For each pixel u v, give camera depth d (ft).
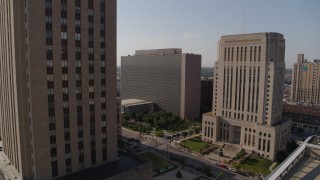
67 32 290.15
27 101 294.87
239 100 588.09
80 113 311.47
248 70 566.77
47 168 292.61
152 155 529.86
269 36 534.78
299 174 184.65
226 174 453.99
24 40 284.61
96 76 320.70
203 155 544.21
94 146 329.93
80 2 297.53
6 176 313.53
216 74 632.79
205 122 633.61
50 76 282.97
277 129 529.04
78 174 311.06
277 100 570.05
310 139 252.62
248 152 558.15
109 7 323.37
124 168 329.72
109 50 329.31
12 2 274.16
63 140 301.02
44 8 271.69
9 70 314.55
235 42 584.40
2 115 375.66
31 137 290.76
